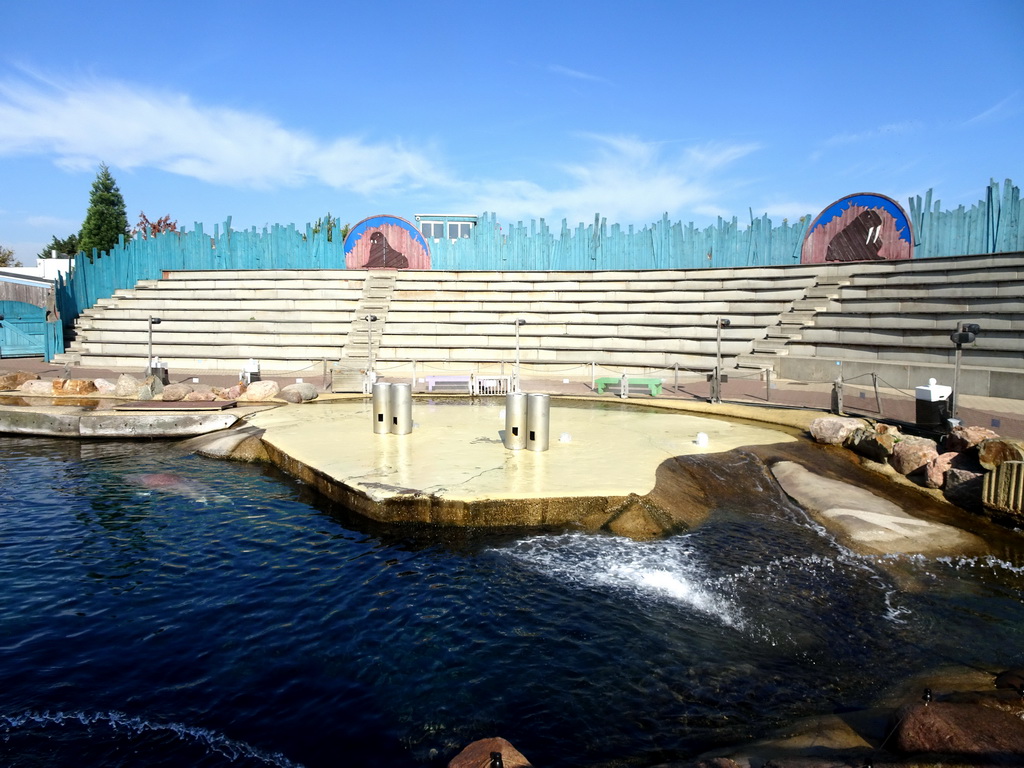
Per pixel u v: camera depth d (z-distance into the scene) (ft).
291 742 16.07
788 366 75.92
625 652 19.97
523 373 84.53
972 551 28.35
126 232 185.57
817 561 27.04
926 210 79.10
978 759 13.01
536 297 94.63
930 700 15.97
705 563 26.58
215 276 103.71
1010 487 30.73
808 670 19.17
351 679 18.60
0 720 16.67
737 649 20.26
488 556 26.94
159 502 34.42
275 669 19.10
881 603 23.48
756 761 14.44
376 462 36.37
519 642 20.45
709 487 35.45
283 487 36.81
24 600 23.34
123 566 26.30
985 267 71.26
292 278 101.86
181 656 19.76
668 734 16.22
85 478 39.11
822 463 39.73
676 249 96.22
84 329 98.78
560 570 25.68
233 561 26.73
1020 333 64.34
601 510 30.42
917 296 73.97
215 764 15.33
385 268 102.37
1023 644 20.71
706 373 79.10
